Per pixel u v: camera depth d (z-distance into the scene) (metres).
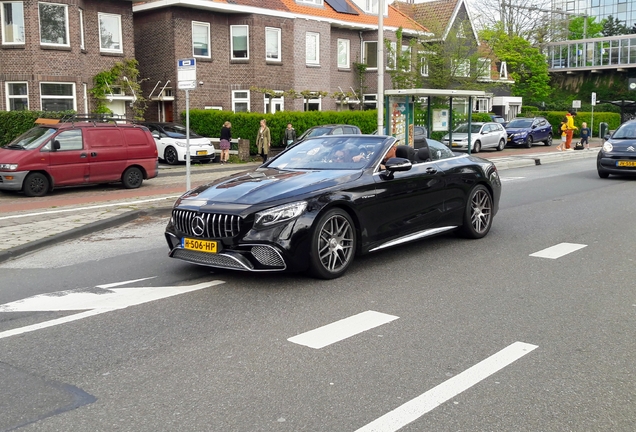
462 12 43.69
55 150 15.60
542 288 6.50
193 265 7.70
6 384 4.21
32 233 9.81
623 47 60.34
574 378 4.23
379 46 20.44
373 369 4.39
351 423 3.60
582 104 62.53
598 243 8.77
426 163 8.19
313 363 4.50
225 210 6.39
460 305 5.91
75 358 4.67
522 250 8.34
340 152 7.77
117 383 4.20
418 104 22.48
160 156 24.42
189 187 14.15
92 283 6.94
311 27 34.72
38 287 6.85
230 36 32.03
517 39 52.97
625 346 4.83
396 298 6.14
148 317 5.63
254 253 6.30
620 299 6.10
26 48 25.03
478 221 9.06
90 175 16.20
